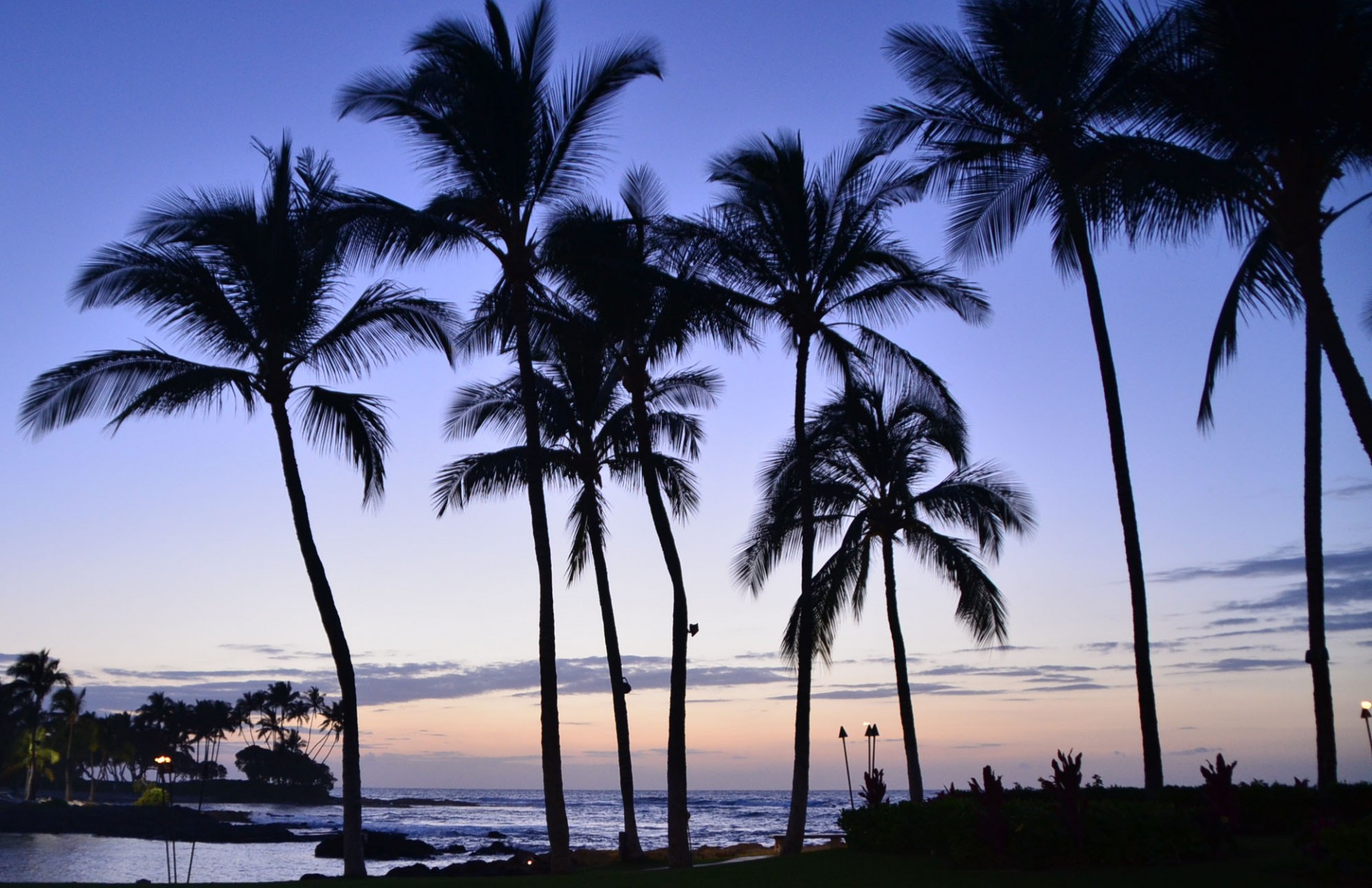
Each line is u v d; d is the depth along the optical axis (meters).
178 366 20.30
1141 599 16.95
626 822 25.97
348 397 21.34
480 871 29.64
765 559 23.61
